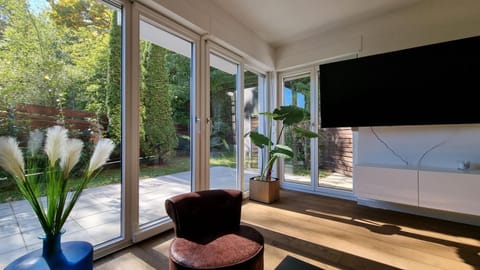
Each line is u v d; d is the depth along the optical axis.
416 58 2.30
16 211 1.33
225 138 2.89
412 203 2.25
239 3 2.47
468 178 1.98
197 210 1.40
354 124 2.65
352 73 2.65
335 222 2.30
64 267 1.03
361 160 2.84
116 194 1.76
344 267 1.54
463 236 1.98
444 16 2.35
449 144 2.32
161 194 2.08
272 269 1.51
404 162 2.56
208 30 2.37
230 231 1.36
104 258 1.63
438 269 1.51
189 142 2.37
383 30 2.70
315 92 3.40
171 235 2.00
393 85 2.42
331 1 2.44
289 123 2.95
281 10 2.61
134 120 1.82
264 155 3.67
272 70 3.70
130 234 1.82
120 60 1.77
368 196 2.52
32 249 1.38
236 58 2.98
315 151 3.42
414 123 2.32
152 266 1.54
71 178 1.49
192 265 1.03
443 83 2.18
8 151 0.98
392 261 1.61
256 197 3.03
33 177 1.14
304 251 1.75
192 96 2.39
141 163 1.92
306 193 3.42
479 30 2.20
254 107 3.58
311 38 3.29
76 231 1.58
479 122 2.03
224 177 2.87
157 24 2.01
